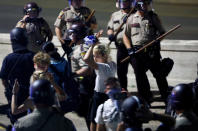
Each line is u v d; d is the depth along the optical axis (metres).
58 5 49.97
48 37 22.34
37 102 12.09
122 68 22.34
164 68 21.00
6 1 51.50
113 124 14.45
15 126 12.15
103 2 52.00
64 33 22.61
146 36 20.67
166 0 54.78
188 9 51.84
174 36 40.47
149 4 20.75
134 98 11.54
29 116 12.17
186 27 43.81
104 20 44.03
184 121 11.59
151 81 24.98
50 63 16.55
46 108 12.21
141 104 11.49
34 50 21.94
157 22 20.86
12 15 45.56
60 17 22.64
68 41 21.94
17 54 16.53
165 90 21.20
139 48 20.72
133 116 11.37
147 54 20.69
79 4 22.44
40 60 15.08
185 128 11.54
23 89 16.53
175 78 24.62
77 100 16.69
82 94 19.05
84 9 22.64
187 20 46.72
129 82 25.06
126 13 22.03
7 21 43.25
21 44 16.55
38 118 12.13
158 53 20.98
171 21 46.00
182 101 11.58
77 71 18.77
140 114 11.38
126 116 11.45
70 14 22.44
